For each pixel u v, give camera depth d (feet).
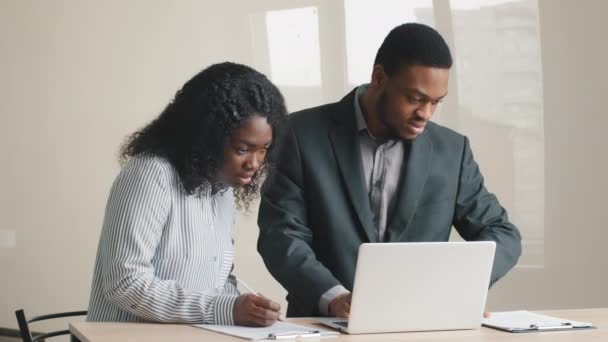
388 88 7.78
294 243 7.64
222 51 13.34
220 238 7.13
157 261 6.63
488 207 8.43
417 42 7.63
